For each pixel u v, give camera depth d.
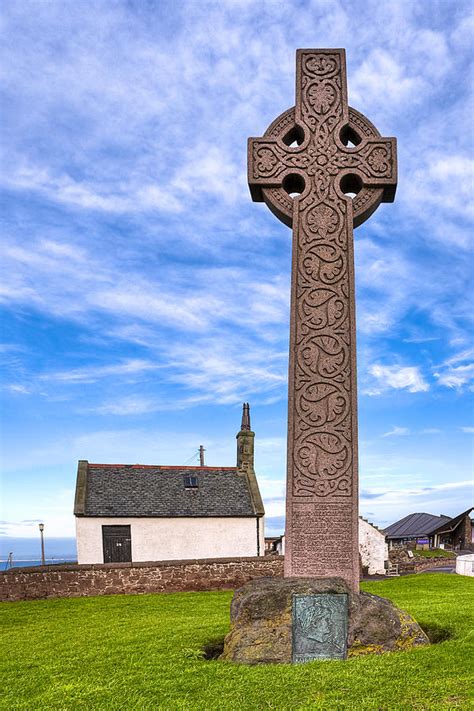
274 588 5.73
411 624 5.96
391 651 5.66
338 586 5.74
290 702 4.36
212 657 6.22
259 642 5.54
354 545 6.24
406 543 42.50
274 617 5.60
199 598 12.91
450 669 5.03
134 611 10.91
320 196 7.09
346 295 6.86
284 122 7.30
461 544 39.91
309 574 6.22
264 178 7.15
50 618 10.55
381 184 7.09
